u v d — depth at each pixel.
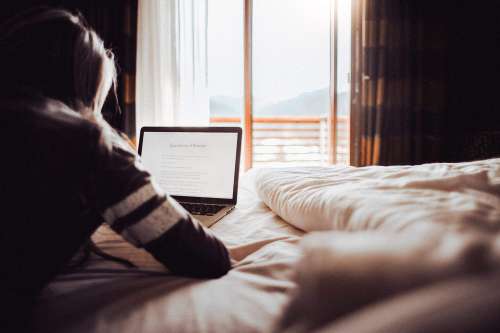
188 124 2.88
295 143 5.36
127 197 0.38
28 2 2.31
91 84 0.41
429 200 0.49
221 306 0.39
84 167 0.35
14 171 0.32
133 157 0.41
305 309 0.19
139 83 2.77
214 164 1.17
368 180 0.80
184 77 2.86
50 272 0.36
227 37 3.13
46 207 0.33
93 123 0.36
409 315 0.14
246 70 2.89
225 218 0.91
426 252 0.18
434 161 2.79
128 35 2.63
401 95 2.75
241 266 0.53
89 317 0.37
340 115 3.07
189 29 2.85
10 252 0.32
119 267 0.54
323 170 1.12
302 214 0.66
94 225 0.40
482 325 0.13
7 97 0.34
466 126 2.87
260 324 0.35
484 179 0.65
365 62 2.72
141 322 0.36
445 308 0.14
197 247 0.43
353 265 0.18
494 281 0.15
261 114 5.33
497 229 0.35
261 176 1.12
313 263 0.19
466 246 0.17
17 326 0.33
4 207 0.32
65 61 0.38
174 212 0.42
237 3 2.93
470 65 2.84
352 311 0.17
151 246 0.41
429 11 2.75
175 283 0.46
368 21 2.70
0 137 0.32
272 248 0.60
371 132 2.76
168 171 1.20
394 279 0.17
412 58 2.76
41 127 0.33
